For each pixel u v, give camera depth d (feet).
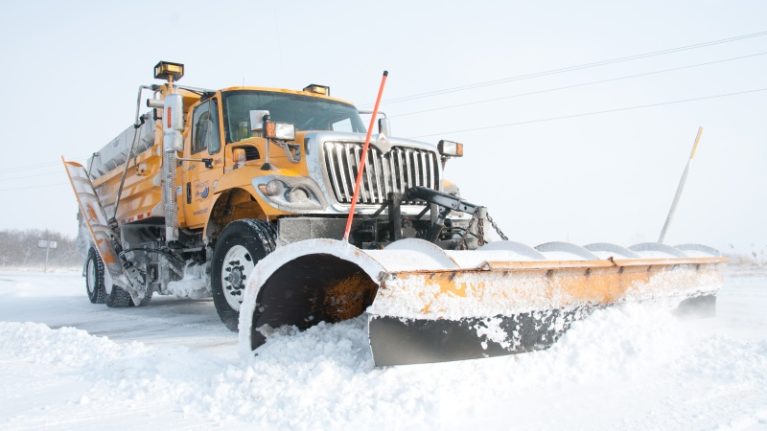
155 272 27.68
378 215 18.74
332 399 9.59
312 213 17.74
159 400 10.42
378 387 9.82
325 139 18.37
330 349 11.48
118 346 15.28
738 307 22.54
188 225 23.63
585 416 9.12
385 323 10.32
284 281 12.12
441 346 11.04
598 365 11.89
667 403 9.75
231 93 21.91
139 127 27.43
